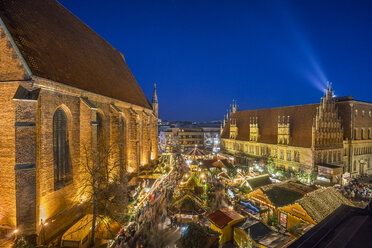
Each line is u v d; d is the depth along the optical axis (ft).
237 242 65.51
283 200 88.79
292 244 15.15
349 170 182.60
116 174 114.32
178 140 395.96
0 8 68.28
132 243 73.15
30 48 71.26
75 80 88.12
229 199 113.70
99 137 107.76
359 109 189.88
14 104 63.82
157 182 121.39
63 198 80.38
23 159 63.46
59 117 80.59
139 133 158.40
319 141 159.63
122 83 143.95
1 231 65.92
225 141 265.95
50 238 70.79
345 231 15.92
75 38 108.27
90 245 68.39
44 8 93.66
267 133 207.21
